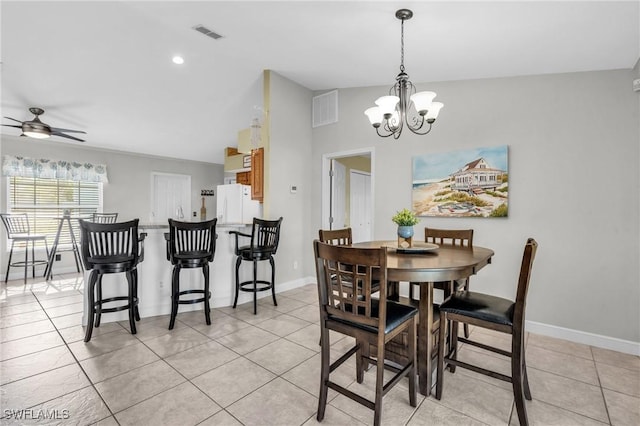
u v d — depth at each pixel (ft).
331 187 14.55
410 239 7.31
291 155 13.41
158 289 10.34
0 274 15.38
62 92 11.69
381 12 6.89
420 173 11.00
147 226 9.98
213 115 15.35
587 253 8.30
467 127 10.11
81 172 17.78
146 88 12.23
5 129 14.71
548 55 7.84
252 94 13.83
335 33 8.21
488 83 9.76
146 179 20.67
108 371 6.68
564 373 6.80
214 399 5.76
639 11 5.75
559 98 8.66
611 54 7.33
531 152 9.04
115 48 9.57
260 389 6.10
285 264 13.39
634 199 7.76
